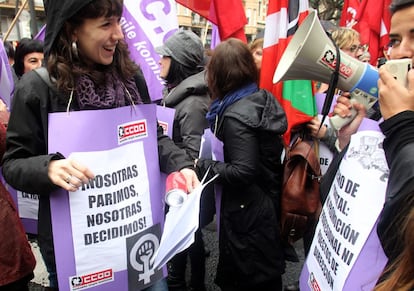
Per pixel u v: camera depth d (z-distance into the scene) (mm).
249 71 1862
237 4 2896
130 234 1335
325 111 1230
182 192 1210
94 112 1224
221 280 2057
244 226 1880
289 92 2266
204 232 3498
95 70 1266
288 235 1994
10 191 2025
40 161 1144
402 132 911
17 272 1579
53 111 1220
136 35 2584
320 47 1175
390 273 843
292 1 2408
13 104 1233
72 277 1251
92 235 1263
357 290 1021
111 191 1278
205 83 2336
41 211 1311
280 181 2029
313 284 1247
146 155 1369
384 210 923
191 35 2543
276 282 2006
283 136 2299
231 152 1794
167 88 2791
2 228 1537
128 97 1339
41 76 1211
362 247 1021
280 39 2438
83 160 1219
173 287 2607
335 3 9234
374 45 3326
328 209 1235
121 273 1332
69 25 1170
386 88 960
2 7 14555
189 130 2291
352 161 1112
